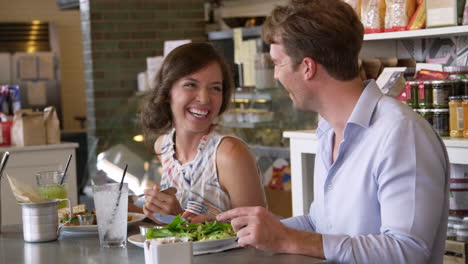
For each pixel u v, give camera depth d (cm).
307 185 301
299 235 147
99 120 580
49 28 977
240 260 146
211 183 218
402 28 288
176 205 195
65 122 1024
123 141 404
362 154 152
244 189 213
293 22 154
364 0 303
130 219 204
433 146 146
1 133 436
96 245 170
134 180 374
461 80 261
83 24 586
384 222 145
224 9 657
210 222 180
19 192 177
